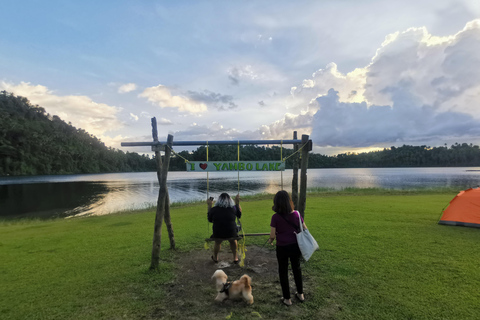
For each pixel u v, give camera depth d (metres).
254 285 4.31
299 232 3.63
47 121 159.12
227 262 5.47
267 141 5.73
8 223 13.67
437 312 3.28
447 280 4.16
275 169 5.85
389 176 63.31
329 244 6.20
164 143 5.23
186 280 4.57
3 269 5.27
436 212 10.40
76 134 167.00
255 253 6.04
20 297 4.02
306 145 5.64
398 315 3.24
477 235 6.86
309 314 3.34
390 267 4.74
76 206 22.20
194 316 3.39
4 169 101.12
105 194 32.25
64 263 5.57
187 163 5.76
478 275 4.32
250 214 11.14
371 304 3.51
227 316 3.36
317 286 4.11
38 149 116.38
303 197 5.67
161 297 3.94
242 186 38.69
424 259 5.11
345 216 9.77
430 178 51.38
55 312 3.57
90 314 3.49
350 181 44.78
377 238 6.66
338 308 3.45
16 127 112.75
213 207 5.27
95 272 4.99
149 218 11.61
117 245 6.94
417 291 3.83
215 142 5.68
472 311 3.28
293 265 3.66
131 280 4.57
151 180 68.25
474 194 8.11
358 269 4.68
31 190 38.97
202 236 7.65
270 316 3.33
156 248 5.04
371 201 14.12
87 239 7.80
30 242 7.74
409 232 7.25
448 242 6.23
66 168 125.31
